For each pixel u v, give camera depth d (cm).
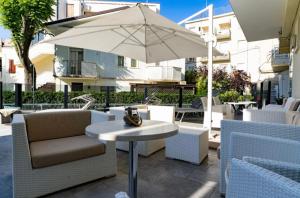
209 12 489
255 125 230
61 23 1191
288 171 118
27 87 1065
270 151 188
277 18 650
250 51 1825
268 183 97
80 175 274
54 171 255
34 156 243
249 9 574
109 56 1549
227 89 1402
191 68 1947
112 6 1770
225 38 1938
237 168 116
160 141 427
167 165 348
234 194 117
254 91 1416
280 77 1480
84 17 1167
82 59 1505
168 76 1611
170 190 269
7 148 426
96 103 1048
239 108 1059
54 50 1465
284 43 858
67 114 327
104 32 435
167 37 466
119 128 237
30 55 1484
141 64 1612
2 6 1145
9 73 1853
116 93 1130
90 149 277
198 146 347
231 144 204
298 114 301
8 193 254
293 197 86
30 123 295
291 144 181
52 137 311
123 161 365
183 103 1155
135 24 402
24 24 1172
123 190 266
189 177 305
